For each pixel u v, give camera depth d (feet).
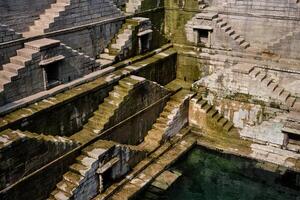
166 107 87.20
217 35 90.07
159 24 94.89
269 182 76.84
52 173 59.77
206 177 77.71
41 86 64.44
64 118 65.16
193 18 91.91
